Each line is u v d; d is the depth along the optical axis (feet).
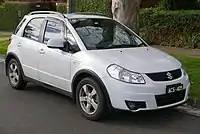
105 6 65.00
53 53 24.36
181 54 47.88
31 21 27.86
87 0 69.41
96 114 21.42
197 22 54.95
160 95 20.57
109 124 21.44
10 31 83.97
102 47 23.44
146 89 20.20
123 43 24.59
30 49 26.68
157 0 70.54
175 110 24.30
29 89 29.22
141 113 23.44
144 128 20.97
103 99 20.97
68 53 23.29
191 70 35.55
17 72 28.63
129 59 21.54
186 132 20.51
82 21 24.98
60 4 77.71
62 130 20.42
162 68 21.24
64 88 23.90
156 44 58.49
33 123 21.49
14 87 29.09
